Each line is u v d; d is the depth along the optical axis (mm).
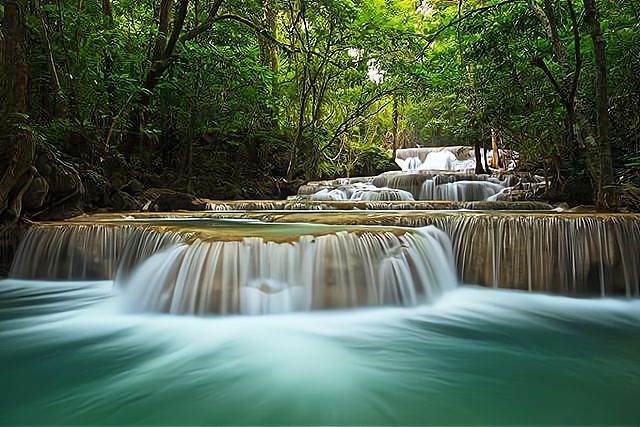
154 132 11312
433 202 9828
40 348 3617
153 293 4699
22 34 7246
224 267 4426
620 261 5367
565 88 9156
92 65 9695
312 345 3664
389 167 21344
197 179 13078
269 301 4430
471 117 13930
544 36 10023
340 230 5191
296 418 2441
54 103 9172
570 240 5457
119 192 9656
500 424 2357
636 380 2965
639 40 8664
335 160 19656
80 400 2693
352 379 3008
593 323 4391
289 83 16219
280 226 5996
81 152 9297
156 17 13188
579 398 2688
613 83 9086
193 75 11961
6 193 6324
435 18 15977
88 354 3498
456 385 2893
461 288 5746
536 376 3029
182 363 3289
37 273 6047
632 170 9750
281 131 16078
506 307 4945
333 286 4574
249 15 13859
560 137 10836
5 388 2844
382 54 14898
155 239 5371
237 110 13266
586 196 10133
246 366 3236
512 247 5684
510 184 13914
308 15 13828
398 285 4855
